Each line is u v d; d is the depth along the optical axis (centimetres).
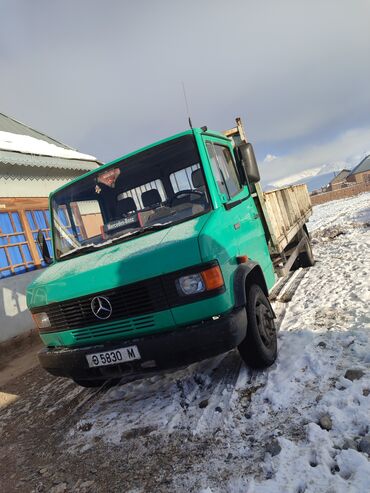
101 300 352
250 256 421
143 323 343
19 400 552
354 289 593
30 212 1016
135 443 340
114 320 352
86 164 1251
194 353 329
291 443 273
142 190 433
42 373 650
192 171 402
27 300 409
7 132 1283
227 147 489
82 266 379
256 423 314
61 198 471
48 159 1073
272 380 369
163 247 334
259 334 388
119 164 439
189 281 326
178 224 380
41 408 497
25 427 453
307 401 322
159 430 347
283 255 616
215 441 308
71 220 459
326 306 546
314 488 231
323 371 361
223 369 429
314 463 254
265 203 542
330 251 1009
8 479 348
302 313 540
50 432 418
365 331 424
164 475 287
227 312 338
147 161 425
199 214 383
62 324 381
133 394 443
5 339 837
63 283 372
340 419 287
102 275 350
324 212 3083
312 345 419
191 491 262
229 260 358
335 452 257
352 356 377
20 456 385
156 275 331
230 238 377
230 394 366
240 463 275
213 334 323
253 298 393
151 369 349
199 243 326
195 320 332
